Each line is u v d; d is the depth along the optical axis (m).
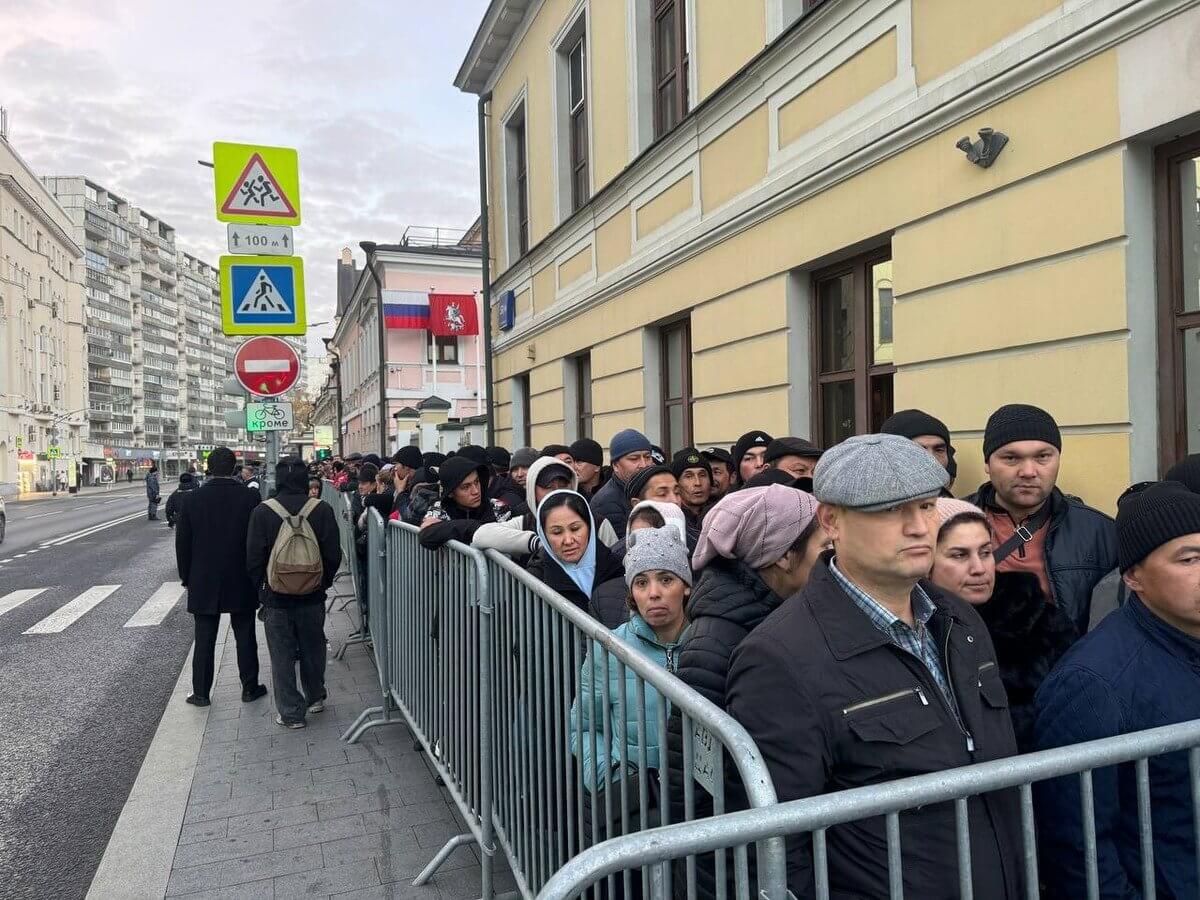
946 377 4.12
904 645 1.46
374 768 4.07
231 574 5.15
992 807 1.43
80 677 6.18
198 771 4.07
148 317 106.00
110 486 72.12
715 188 6.41
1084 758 1.25
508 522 3.85
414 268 29.22
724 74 6.25
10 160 52.44
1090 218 3.32
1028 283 3.63
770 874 1.12
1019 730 1.88
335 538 4.88
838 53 4.88
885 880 1.31
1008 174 3.70
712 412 6.51
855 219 4.77
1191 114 2.92
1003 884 1.38
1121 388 3.21
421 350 28.69
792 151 5.36
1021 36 3.62
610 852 1.06
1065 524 2.46
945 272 4.10
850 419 5.22
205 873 3.10
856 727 1.35
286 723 4.68
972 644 1.54
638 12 7.80
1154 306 3.23
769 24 5.61
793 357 5.48
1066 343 3.46
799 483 2.58
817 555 1.85
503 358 12.73
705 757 1.35
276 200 6.60
